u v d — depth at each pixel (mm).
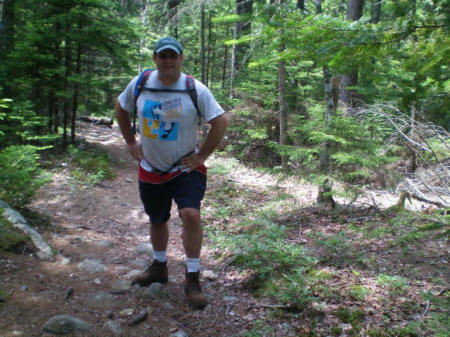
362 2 8172
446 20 1834
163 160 2707
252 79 11055
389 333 2502
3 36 8617
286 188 7379
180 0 11836
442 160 6438
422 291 3072
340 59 2207
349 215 5484
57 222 4543
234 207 6125
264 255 3590
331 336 2514
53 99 8891
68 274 3141
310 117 8516
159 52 2418
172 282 3250
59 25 8570
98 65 9742
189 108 2578
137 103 2627
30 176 4371
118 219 5195
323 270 3508
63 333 2318
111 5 8734
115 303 2781
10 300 2551
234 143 11289
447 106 2373
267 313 2809
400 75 2344
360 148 5410
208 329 2613
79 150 8844
